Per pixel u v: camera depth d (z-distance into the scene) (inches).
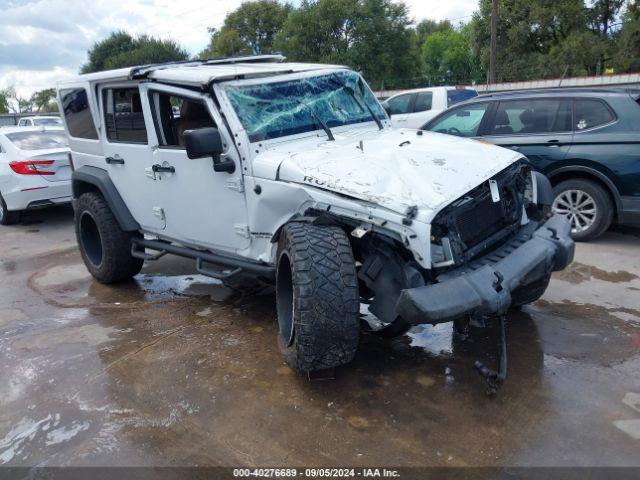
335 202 129.2
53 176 341.1
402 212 118.8
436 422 121.0
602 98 241.6
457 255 124.4
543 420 120.0
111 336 174.2
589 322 168.4
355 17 1274.6
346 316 123.2
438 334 163.6
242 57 206.7
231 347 161.3
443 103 504.4
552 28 1295.5
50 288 225.8
